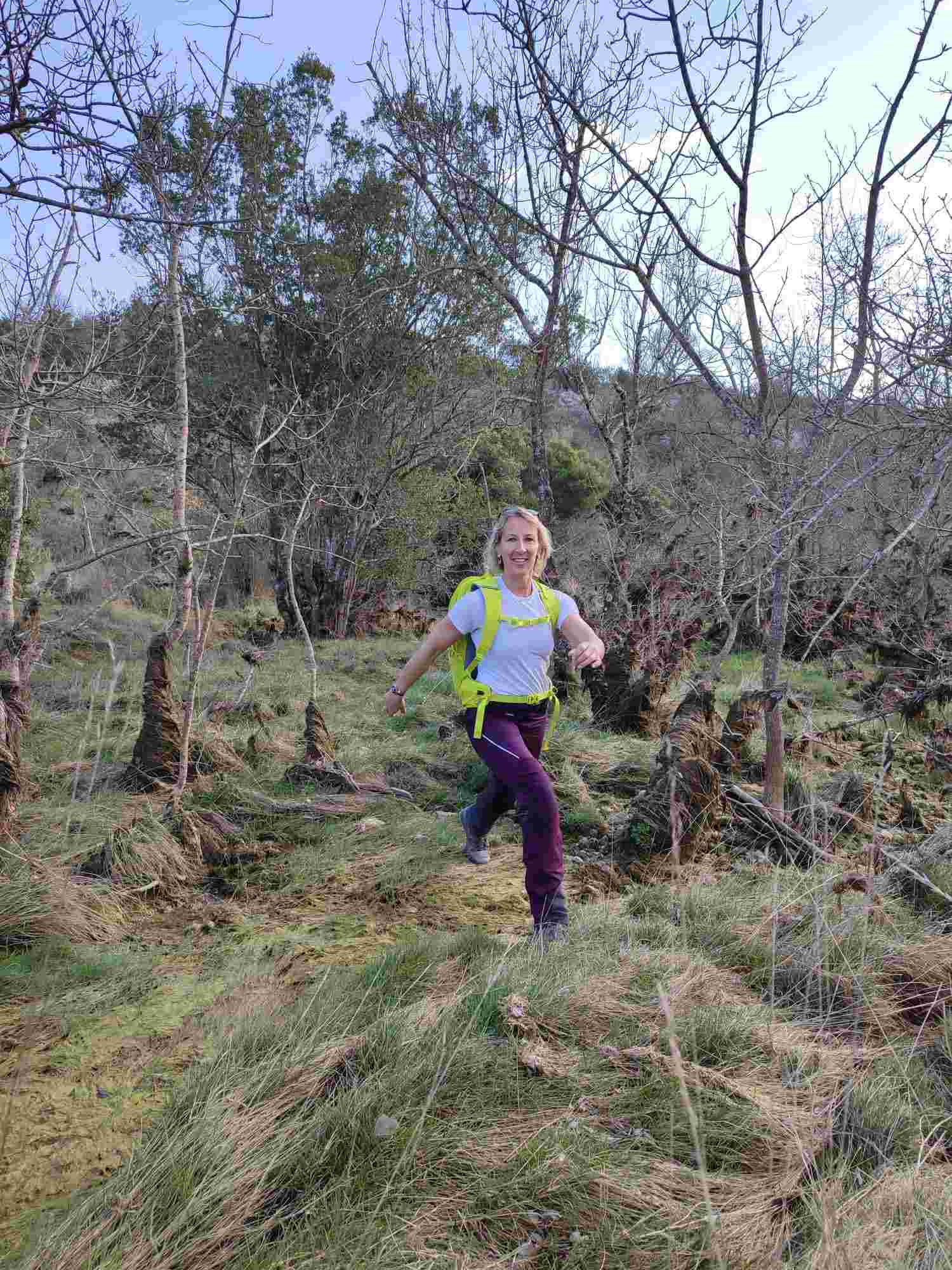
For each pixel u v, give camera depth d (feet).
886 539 21.25
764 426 12.98
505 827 16.62
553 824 10.33
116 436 34.65
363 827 16.34
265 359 46.42
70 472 20.83
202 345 44.47
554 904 10.32
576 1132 6.57
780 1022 8.41
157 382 27.04
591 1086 7.18
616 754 21.56
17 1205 6.23
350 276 45.37
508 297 23.44
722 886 12.24
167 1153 6.21
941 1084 7.55
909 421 9.29
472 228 23.00
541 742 11.16
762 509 13.46
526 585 10.90
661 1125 6.68
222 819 15.57
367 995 8.67
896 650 31.86
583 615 28.86
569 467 85.76
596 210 16.69
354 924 12.05
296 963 10.59
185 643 34.53
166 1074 7.97
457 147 21.25
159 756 17.30
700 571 27.07
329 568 48.83
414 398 50.57
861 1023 8.54
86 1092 7.70
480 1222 5.82
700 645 37.24
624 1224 5.75
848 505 14.06
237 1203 5.89
